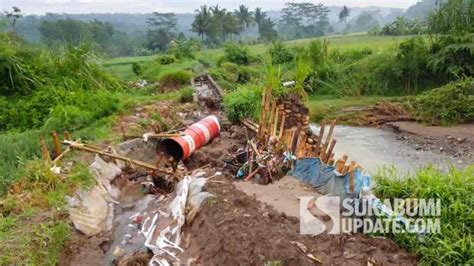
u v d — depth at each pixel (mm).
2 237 6164
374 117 17719
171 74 23500
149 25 91562
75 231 6797
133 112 14484
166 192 8742
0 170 8469
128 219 7629
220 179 7898
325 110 19094
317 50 25734
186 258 6176
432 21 23250
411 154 13289
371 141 14930
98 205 7684
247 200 6824
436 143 14180
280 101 10969
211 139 11062
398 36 39781
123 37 75000
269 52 31641
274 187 7824
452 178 6957
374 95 22469
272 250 5422
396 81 22609
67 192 7516
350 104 20094
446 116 16328
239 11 76938
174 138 9742
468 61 20875
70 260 6293
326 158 8430
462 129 15477
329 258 5445
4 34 16438
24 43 17000
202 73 25656
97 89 15984
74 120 12102
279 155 8789
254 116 11773
